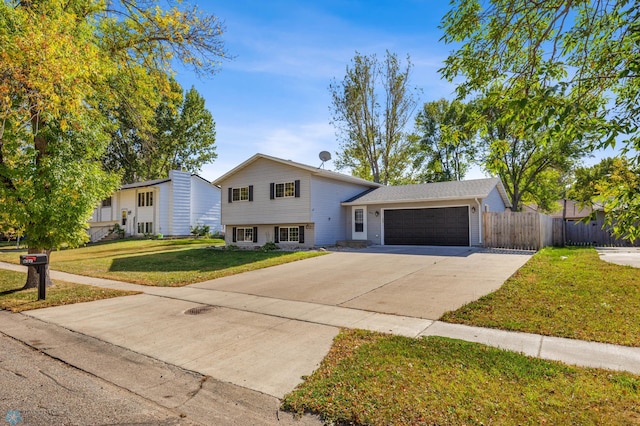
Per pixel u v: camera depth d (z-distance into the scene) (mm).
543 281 8188
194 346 5234
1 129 7789
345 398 3451
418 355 4449
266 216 20156
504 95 3535
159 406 3557
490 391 3463
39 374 4363
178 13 11172
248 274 11695
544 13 3699
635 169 2770
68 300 8484
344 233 21078
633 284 7680
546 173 32031
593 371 3885
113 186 10273
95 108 11031
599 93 3463
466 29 3969
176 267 13734
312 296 8258
